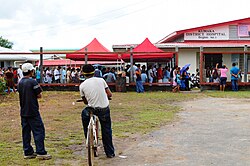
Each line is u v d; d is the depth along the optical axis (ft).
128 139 30.63
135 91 80.48
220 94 71.20
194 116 43.19
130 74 81.35
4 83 72.69
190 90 82.48
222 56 102.68
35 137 24.26
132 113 45.80
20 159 24.26
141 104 55.67
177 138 30.76
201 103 57.06
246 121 38.78
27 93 24.03
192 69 102.12
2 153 25.88
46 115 44.24
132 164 23.16
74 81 90.38
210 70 92.58
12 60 114.73
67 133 33.27
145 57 82.17
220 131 33.47
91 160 21.33
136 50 83.82
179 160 23.86
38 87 24.14
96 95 23.58
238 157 24.27
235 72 79.36
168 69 86.07
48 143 29.09
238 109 48.91
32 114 24.07
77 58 84.53
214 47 99.76
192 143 28.78
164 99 63.16
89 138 21.21
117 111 47.55
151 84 80.84
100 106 23.65
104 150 25.44
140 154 25.62
